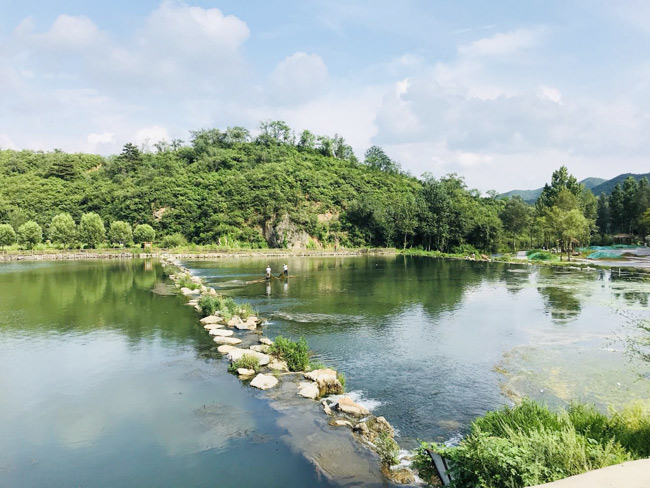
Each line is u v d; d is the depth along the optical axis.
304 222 107.31
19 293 35.28
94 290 37.06
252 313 27.03
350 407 13.16
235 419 12.55
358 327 24.34
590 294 34.81
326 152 165.00
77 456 10.61
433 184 138.00
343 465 10.10
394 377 16.45
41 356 18.44
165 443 11.21
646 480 6.93
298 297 34.88
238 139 161.38
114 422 12.40
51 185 122.00
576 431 9.59
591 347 19.86
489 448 8.10
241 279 47.47
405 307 30.36
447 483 8.89
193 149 147.75
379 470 9.89
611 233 127.25
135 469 10.04
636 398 13.86
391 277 49.84
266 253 91.38
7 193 116.19
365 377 16.48
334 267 64.19
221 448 10.95
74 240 84.00
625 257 71.69
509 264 69.50
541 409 10.69
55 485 9.41
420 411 13.44
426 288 40.09
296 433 11.70
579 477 7.17
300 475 9.70
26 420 12.52
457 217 104.81
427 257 89.75
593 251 85.25
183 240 100.38
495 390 15.00
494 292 37.12
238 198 109.12
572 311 28.08
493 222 104.69
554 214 76.81
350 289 39.56
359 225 114.31
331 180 127.88
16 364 17.42
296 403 13.68
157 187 112.94
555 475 7.41
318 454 10.60
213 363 17.58
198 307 28.73
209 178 119.88
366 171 153.12
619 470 7.34
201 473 9.85
